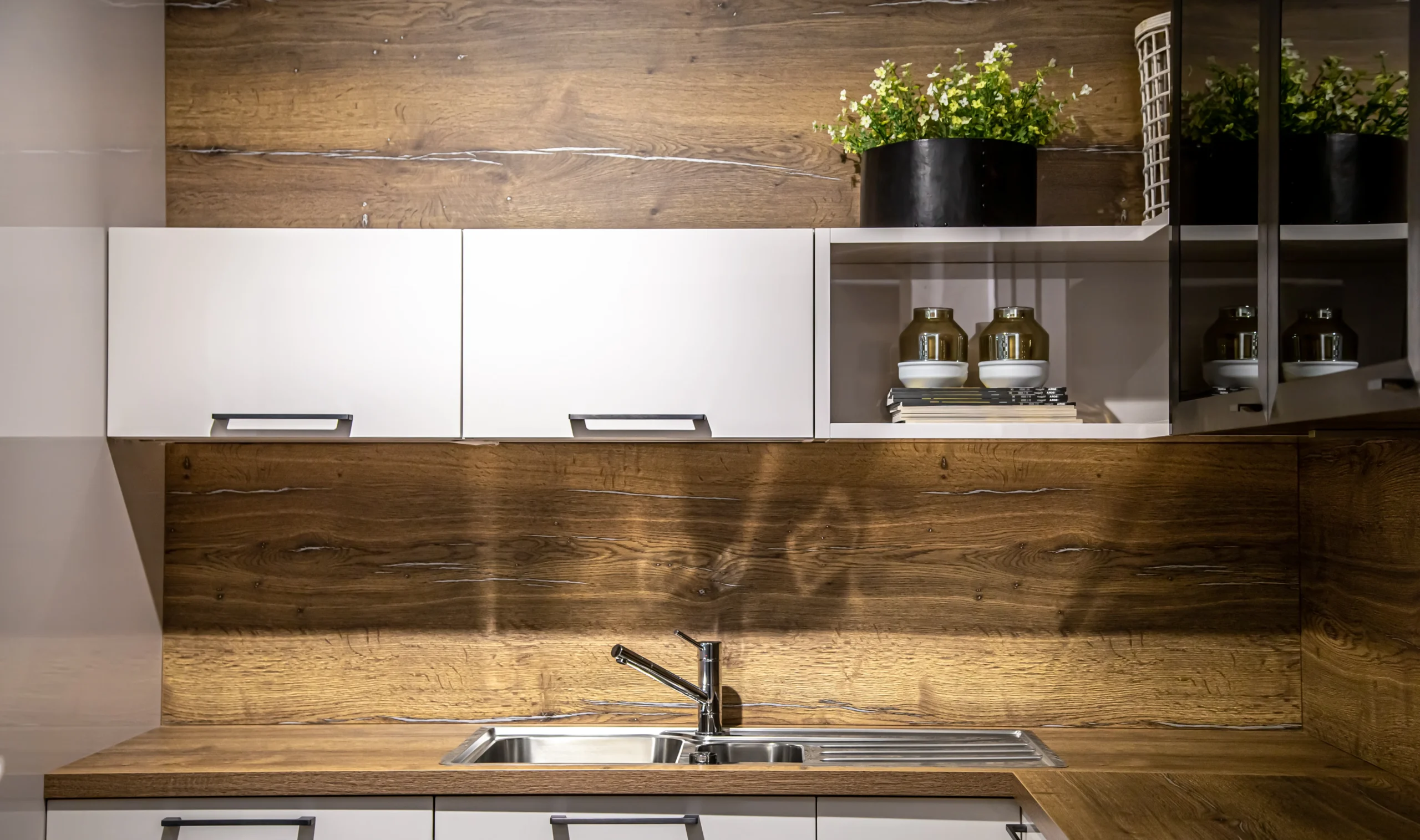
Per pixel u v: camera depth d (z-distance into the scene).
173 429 1.92
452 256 1.93
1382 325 1.24
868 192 2.04
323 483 2.24
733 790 1.79
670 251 1.93
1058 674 2.22
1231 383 1.68
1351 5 1.31
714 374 1.93
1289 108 1.48
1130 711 2.21
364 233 1.93
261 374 1.92
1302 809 1.64
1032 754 1.99
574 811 1.81
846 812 1.80
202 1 2.28
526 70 2.29
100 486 1.96
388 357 1.93
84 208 1.91
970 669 2.22
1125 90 2.27
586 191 2.28
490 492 2.24
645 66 2.29
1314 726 2.14
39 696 1.77
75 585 1.88
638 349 1.93
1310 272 1.42
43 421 1.78
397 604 2.23
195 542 2.22
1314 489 2.15
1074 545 2.23
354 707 2.22
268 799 1.81
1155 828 1.54
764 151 2.28
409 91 2.28
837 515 2.23
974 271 2.24
